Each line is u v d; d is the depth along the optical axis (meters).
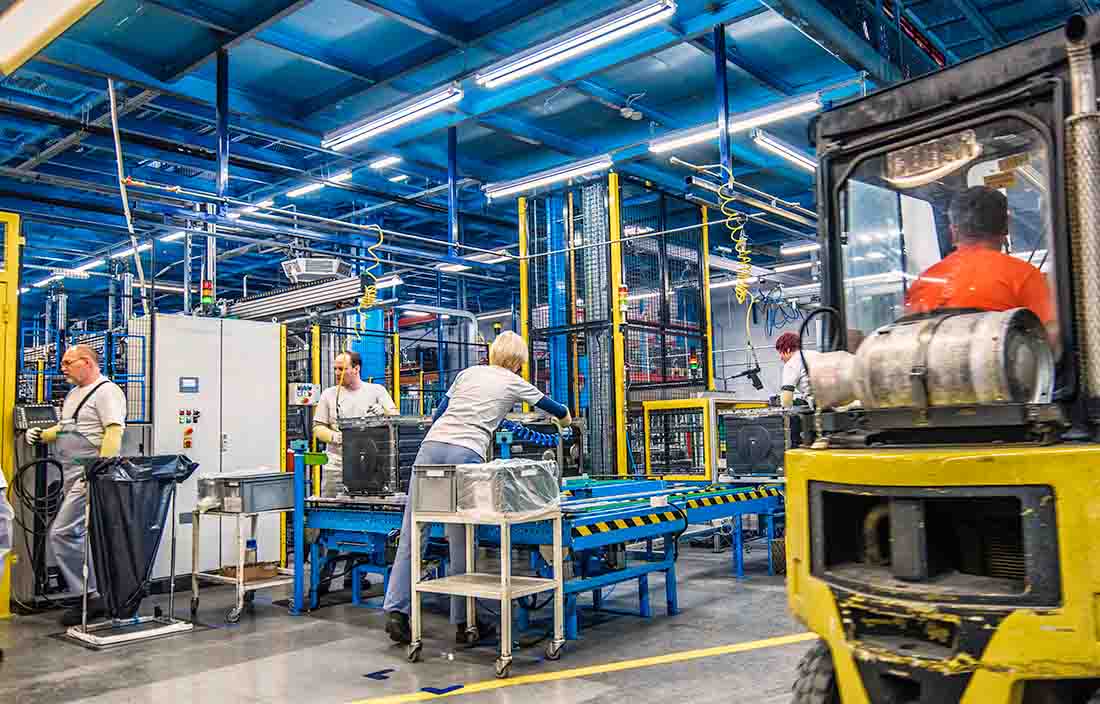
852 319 3.42
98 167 12.84
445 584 5.06
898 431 2.97
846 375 3.07
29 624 6.44
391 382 13.95
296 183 13.49
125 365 8.54
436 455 5.32
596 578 5.56
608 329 10.92
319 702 4.32
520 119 11.70
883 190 3.46
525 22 9.16
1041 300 2.89
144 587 6.04
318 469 10.16
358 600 6.91
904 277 3.45
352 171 13.02
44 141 11.85
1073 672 2.29
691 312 12.23
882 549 2.90
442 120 10.92
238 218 9.66
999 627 2.38
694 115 11.68
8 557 6.50
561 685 4.52
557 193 11.90
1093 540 2.30
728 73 10.44
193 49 9.09
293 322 10.77
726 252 16.45
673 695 4.31
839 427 3.07
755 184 14.02
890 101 3.25
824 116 3.45
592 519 5.45
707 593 7.11
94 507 5.95
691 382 11.13
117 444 6.58
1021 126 2.98
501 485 4.77
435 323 20.09
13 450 7.12
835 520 2.95
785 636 5.54
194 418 8.14
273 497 6.56
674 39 8.88
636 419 10.94
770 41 9.71
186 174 13.38
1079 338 2.60
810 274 17.53
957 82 3.04
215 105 10.35
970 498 2.60
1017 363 2.57
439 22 8.78
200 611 6.68
